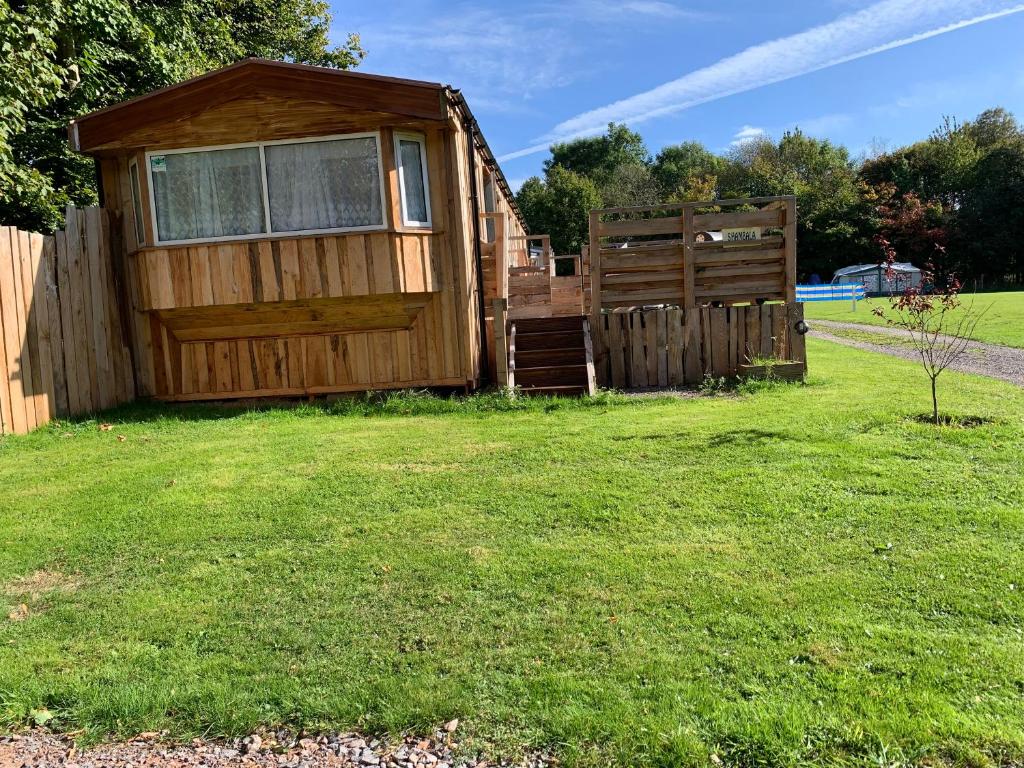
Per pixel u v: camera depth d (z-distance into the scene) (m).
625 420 7.59
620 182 57.91
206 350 9.90
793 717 2.56
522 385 9.92
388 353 9.88
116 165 9.73
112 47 14.37
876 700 2.64
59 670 3.20
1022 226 47.19
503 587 3.77
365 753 2.60
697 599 3.51
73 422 8.45
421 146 9.65
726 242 10.45
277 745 2.68
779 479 5.19
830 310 28.59
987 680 2.75
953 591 3.46
